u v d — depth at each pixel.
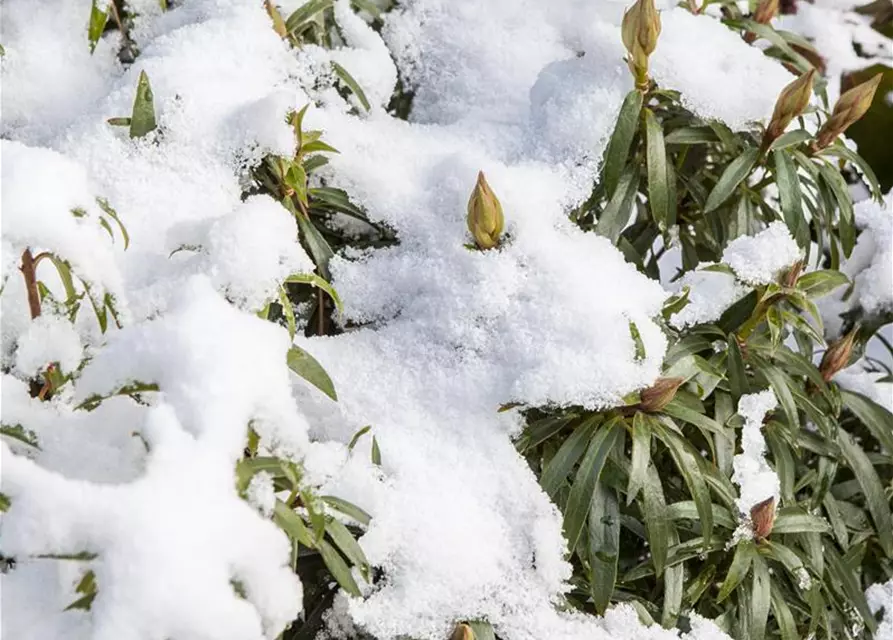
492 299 1.49
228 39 1.52
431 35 1.60
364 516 1.43
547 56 1.58
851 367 1.63
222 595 1.37
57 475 1.38
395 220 1.53
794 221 1.53
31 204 1.41
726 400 1.52
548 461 1.49
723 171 1.57
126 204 1.48
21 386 1.42
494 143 1.56
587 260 1.50
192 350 1.40
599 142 1.53
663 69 1.53
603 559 1.47
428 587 1.45
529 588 1.46
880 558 1.59
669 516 1.48
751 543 1.49
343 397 1.48
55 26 1.54
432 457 1.47
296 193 1.50
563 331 1.48
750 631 1.50
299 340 1.50
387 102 1.58
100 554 1.37
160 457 1.38
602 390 1.47
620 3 1.58
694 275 1.53
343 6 1.58
